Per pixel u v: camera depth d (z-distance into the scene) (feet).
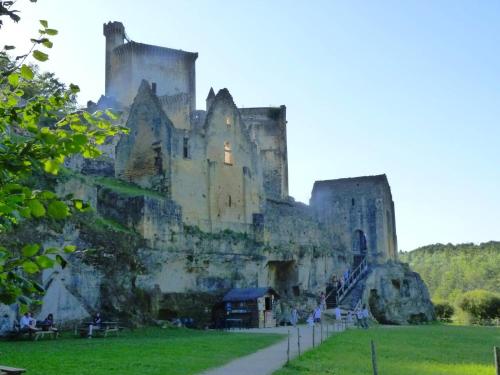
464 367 90.53
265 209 208.85
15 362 70.54
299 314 196.44
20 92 29.45
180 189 179.01
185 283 167.53
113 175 196.75
